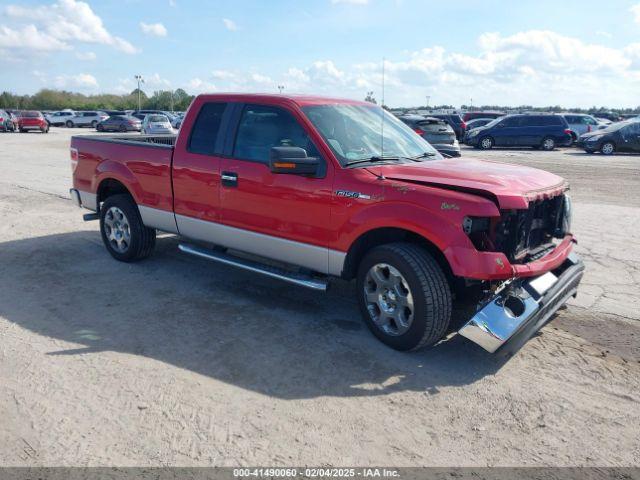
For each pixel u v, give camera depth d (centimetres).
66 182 1259
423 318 389
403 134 522
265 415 329
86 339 427
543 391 364
